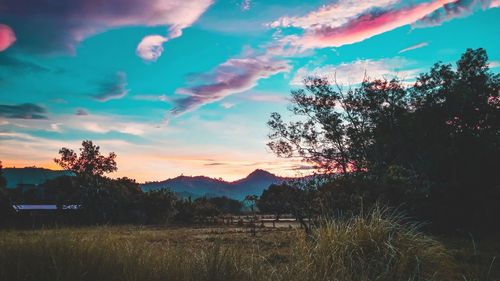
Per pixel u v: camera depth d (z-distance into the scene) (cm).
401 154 2959
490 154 2800
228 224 5766
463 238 2266
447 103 3042
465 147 2867
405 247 714
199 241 1869
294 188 2373
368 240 719
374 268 661
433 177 2870
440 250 761
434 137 2970
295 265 641
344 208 2156
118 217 6119
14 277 588
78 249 648
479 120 3112
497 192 2730
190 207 6950
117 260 632
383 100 2958
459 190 2652
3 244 663
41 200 6894
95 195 6744
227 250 645
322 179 2434
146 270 605
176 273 600
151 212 6756
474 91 3192
